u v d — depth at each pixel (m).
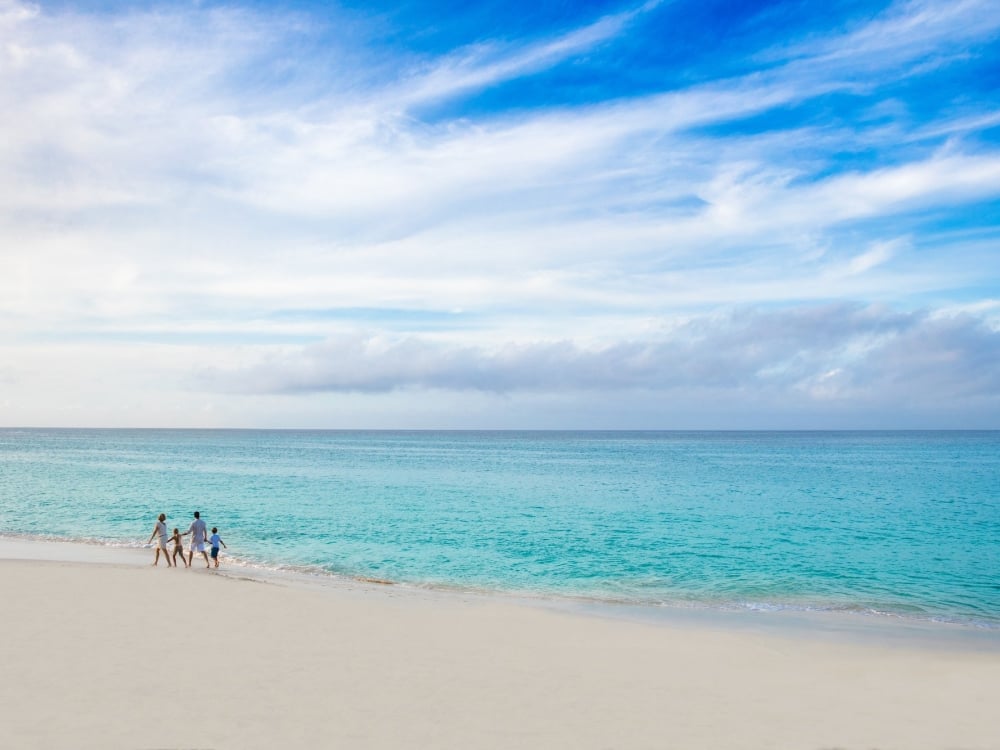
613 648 14.46
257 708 9.75
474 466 96.06
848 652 14.94
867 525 38.62
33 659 11.55
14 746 8.14
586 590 22.66
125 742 8.36
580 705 10.56
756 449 170.00
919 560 28.31
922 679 12.77
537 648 14.13
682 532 35.81
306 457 121.62
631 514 43.22
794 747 9.08
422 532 35.31
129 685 10.46
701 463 105.06
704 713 10.41
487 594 21.55
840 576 25.05
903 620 18.72
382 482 66.69
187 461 104.38
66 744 8.24
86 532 34.00
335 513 42.59
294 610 16.36
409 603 18.69
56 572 20.00
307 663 12.09
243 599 17.30
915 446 188.25
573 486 63.47
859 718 10.34
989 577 24.95
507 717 9.89
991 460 112.50
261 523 37.84
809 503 49.47
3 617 14.36
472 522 39.22
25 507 44.06
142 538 31.98
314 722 9.33
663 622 17.97
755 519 41.00
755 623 18.05
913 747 9.16
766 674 12.91
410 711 9.95
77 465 90.75
